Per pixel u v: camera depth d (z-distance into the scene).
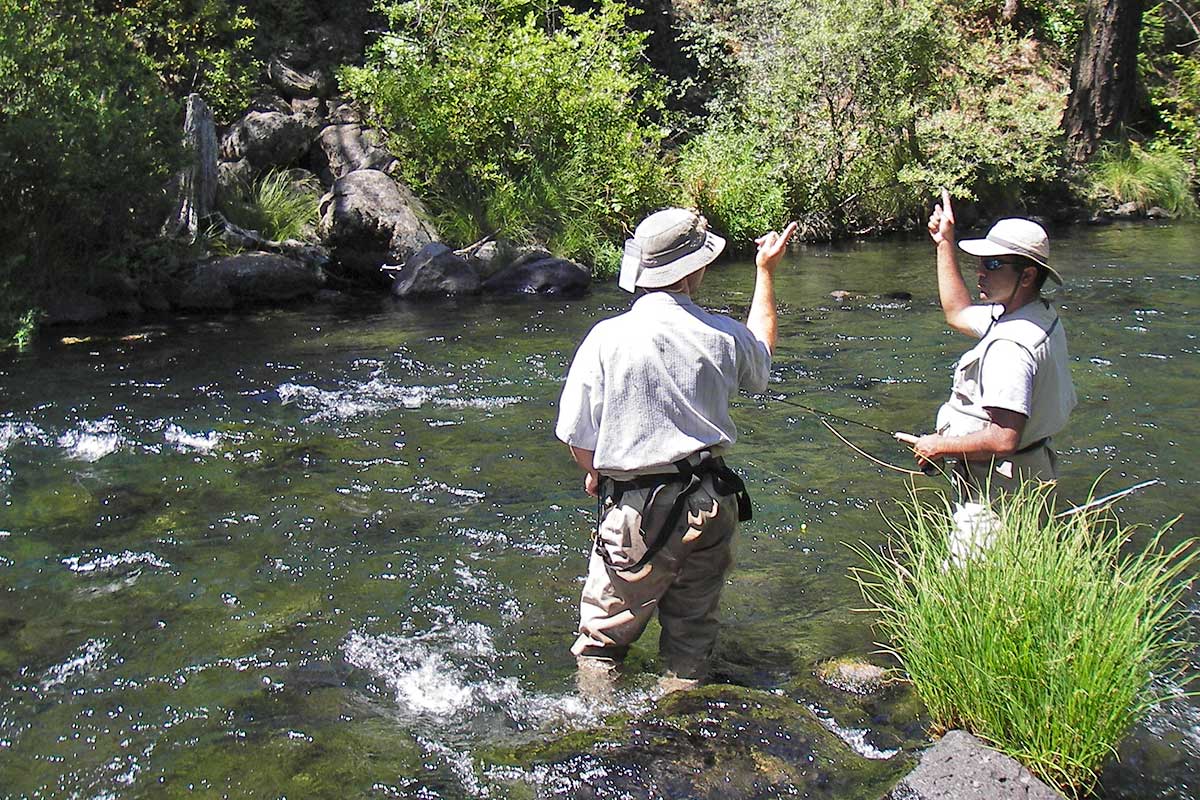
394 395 7.48
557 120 13.95
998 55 21.22
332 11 16.16
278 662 3.92
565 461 6.11
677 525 3.49
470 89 13.55
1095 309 10.04
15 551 4.91
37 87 9.72
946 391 7.47
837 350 8.73
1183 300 10.46
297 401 7.34
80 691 3.74
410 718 3.55
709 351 3.48
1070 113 19.62
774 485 5.69
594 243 13.23
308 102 14.84
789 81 16.33
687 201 14.66
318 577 4.63
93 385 7.74
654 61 18.48
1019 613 3.22
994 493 3.87
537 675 3.80
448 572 4.67
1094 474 5.78
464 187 13.52
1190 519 5.16
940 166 16.67
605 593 3.69
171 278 10.56
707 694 3.52
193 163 10.81
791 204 16.03
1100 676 3.12
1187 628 4.05
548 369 8.23
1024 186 17.78
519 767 3.21
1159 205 18.41
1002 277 3.82
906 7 16.44
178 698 3.69
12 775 3.26
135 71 10.55
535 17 14.99
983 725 3.29
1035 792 2.96
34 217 9.83
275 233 12.01
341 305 10.98
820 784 3.13
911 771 3.07
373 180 12.39
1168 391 7.31
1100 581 3.31
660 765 3.18
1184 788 3.16
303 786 3.18
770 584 4.55
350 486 5.71
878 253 14.62
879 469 5.92
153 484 5.76
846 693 3.66
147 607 4.37
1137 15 19.38
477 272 11.80
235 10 14.97
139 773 3.26
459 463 6.07
